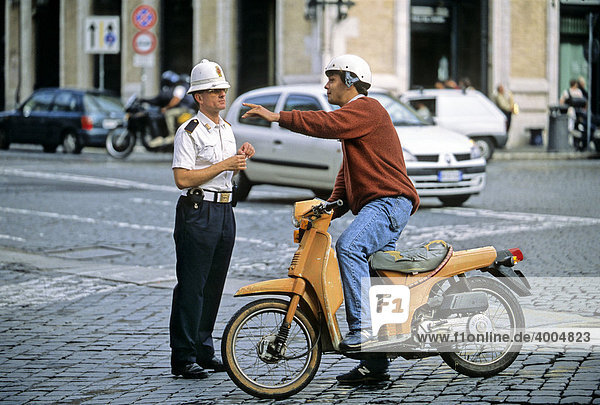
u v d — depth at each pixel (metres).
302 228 6.49
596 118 30.25
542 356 7.08
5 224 14.73
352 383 6.69
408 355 6.56
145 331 8.53
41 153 28.56
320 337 6.51
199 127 6.87
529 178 21.44
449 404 6.09
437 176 16.09
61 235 13.84
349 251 6.44
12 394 6.75
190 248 6.92
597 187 19.39
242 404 6.36
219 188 6.95
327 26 29.70
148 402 6.47
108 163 24.97
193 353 7.05
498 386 6.42
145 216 15.52
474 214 15.63
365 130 6.52
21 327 8.72
